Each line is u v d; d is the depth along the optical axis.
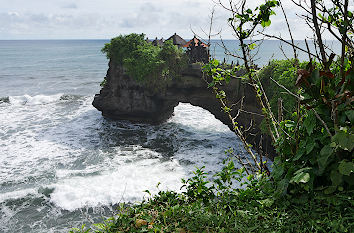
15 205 18.86
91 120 39.50
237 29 4.19
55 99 53.09
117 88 37.88
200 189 4.27
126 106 37.91
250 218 3.59
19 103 49.88
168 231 3.59
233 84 27.53
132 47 36.66
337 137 3.16
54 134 33.56
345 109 3.34
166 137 33.25
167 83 35.00
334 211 3.40
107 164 25.34
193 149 29.31
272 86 20.89
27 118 40.12
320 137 3.60
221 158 26.61
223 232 3.40
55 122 38.34
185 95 34.97
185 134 34.22
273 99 19.81
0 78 87.69
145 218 3.84
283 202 3.74
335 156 3.49
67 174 23.17
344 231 3.06
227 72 4.95
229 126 33.16
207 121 39.66
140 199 19.23
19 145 29.77
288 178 3.78
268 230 3.38
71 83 79.69
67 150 28.73
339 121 3.44
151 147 30.05
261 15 3.97
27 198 19.53
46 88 71.81
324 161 3.39
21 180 22.20
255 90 4.70
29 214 17.98
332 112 3.38
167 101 37.31
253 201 3.89
